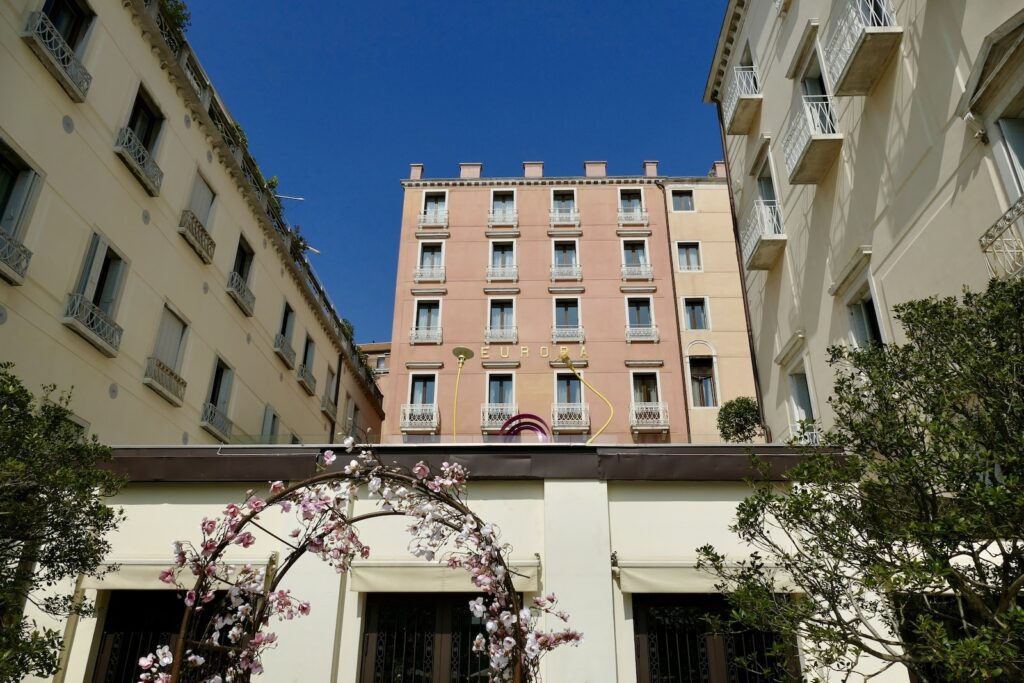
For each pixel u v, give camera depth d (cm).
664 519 794
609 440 1169
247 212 1997
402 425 2934
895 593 528
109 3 1375
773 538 780
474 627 761
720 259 3209
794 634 544
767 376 1482
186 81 1630
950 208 870
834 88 1087
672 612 769
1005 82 773
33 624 659
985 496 426
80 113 1274
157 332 1516
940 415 495
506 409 2936
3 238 1062
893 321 988
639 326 3111
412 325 3125
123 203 1404
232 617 564
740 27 1684
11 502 561
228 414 1808
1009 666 416
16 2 1127
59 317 1195
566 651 714
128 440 1380
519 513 795
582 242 3272
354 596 764
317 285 2584
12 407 607
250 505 585
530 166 3541
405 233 3322
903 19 990
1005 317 488
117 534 798
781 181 1413
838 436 567
